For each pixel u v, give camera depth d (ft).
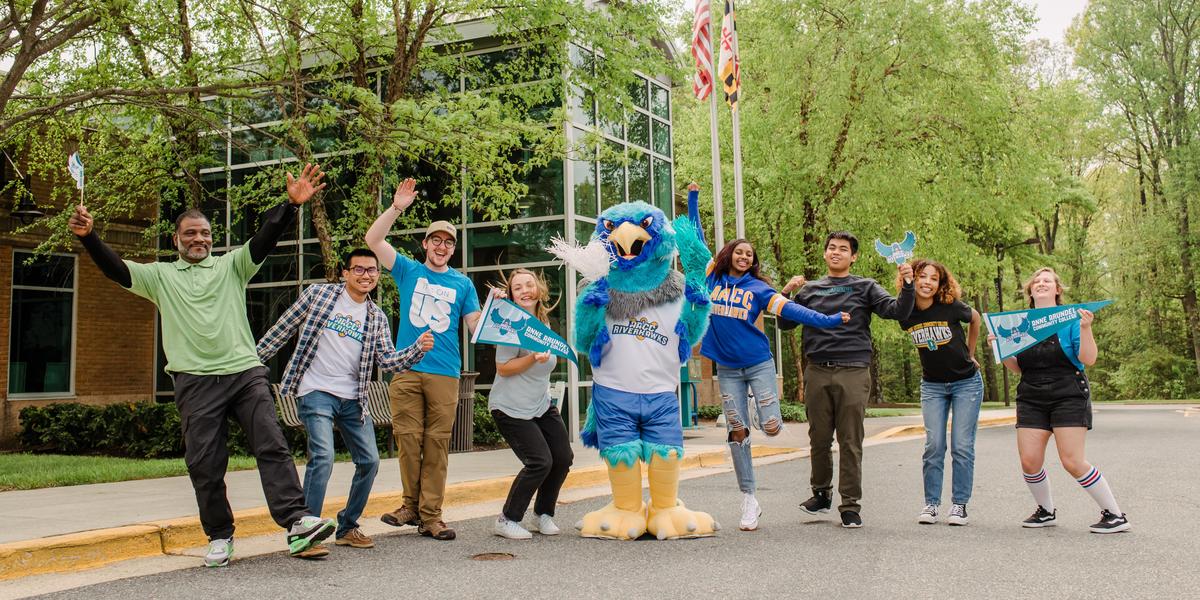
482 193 42.52
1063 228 151.12
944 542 19.56
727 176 75.41
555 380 49.44
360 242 44.62
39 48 35.53
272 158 52.44
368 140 40.63
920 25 67.36
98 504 24.26
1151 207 132.26
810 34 71.10
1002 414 75.61
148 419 44.98
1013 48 72.95
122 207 50.21
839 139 71.05
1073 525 21.70
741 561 17.75
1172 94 126.62
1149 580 15.76
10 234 50.78
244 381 17.57
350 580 16.25
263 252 17.97
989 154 72.33
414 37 45.78
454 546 19.66
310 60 49.42
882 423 65.98
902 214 71.41
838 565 17.22
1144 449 42.70
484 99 38.75
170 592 15.43
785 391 101.65
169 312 17.37
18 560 16.94
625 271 21.03
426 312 20.72
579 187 51.37
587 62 49.14
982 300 131.85
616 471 20.81
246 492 26.84
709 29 52.42
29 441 48.98
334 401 19.11
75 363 53.98
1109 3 128.06
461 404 42.47
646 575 16.56
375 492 25.67
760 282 22.38
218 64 41.65
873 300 22.09
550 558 18.25
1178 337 144.46
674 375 21.30
